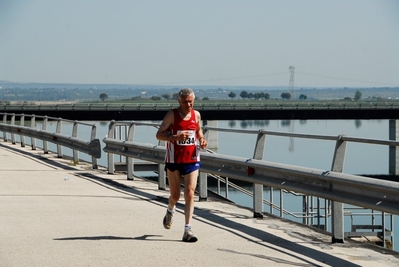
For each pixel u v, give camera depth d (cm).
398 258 885
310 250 928
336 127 11881
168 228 1021
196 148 974
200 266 828
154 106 8431
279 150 6362
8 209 1262
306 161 4866
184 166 967
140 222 1129
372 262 861
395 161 4688
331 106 8988
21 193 1484
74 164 2189
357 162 5391
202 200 1415
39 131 2638
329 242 986
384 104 8931
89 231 1047
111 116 8288
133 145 1683
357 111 8769
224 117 8662
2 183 1659
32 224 1107
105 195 1472
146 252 902
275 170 1070
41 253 892
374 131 10881
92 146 2056
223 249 927
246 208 1318
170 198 998
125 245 945
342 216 974
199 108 8606
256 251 916
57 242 962
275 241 988
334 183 937
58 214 1209
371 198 859
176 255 886
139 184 1700
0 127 3331
